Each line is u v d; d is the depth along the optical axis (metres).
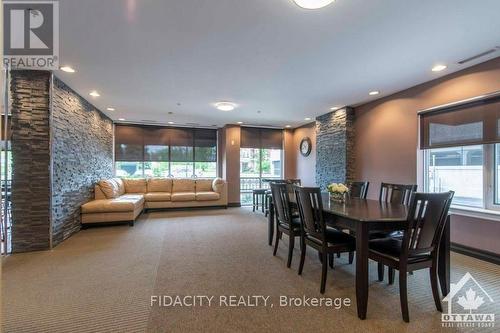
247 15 2.21
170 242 3.83
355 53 2.89
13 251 3.36
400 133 4.23
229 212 6.28
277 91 4.23
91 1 2.04
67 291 2.36
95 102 4.89
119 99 4.69
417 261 2.04
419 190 3.90
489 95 3.02
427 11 2.14
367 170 4.90
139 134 7.06
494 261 3.05
